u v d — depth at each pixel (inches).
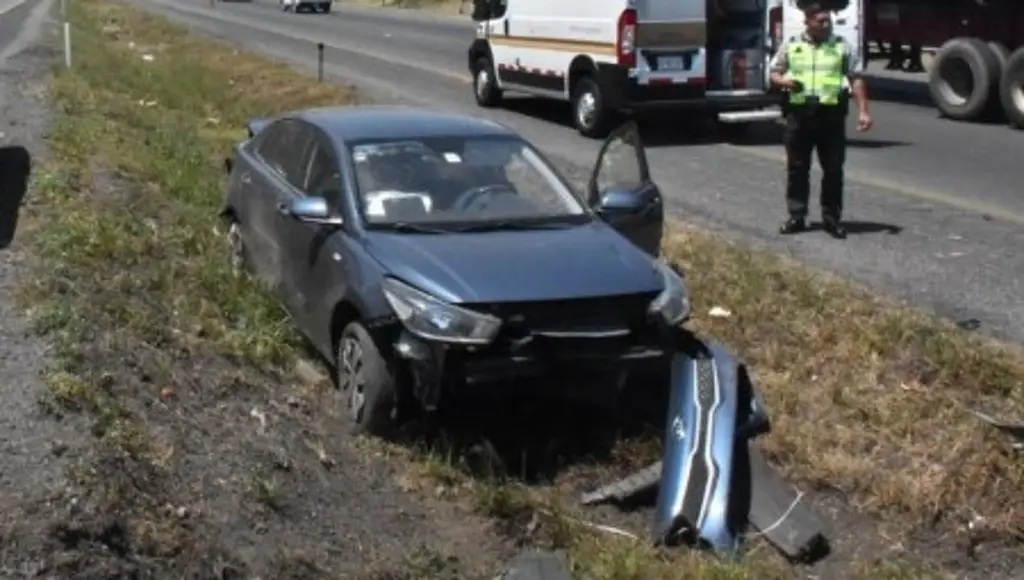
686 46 678.5
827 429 282.8
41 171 458.3
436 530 241.1
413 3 2283.5
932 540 245.9
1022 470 259.1
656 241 346.9
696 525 240.7
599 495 258.4
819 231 467.2
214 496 230.2
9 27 1227.9
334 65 1075.9
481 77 830.5
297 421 277.1
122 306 307.1
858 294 373.4
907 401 291.7
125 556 202.2
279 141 358.9
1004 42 750.5
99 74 840.9
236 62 1037.8
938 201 523.5
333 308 292.5
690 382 265.7
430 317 261.9
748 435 266.2
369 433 276.8
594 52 696.4
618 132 366.6
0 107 641.0
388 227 292.8
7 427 232.1
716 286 375.6
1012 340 339.6
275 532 226.5
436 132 327.6
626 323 271.3
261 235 350.0
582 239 291.7
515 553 235.8
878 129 739.4
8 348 271.4
